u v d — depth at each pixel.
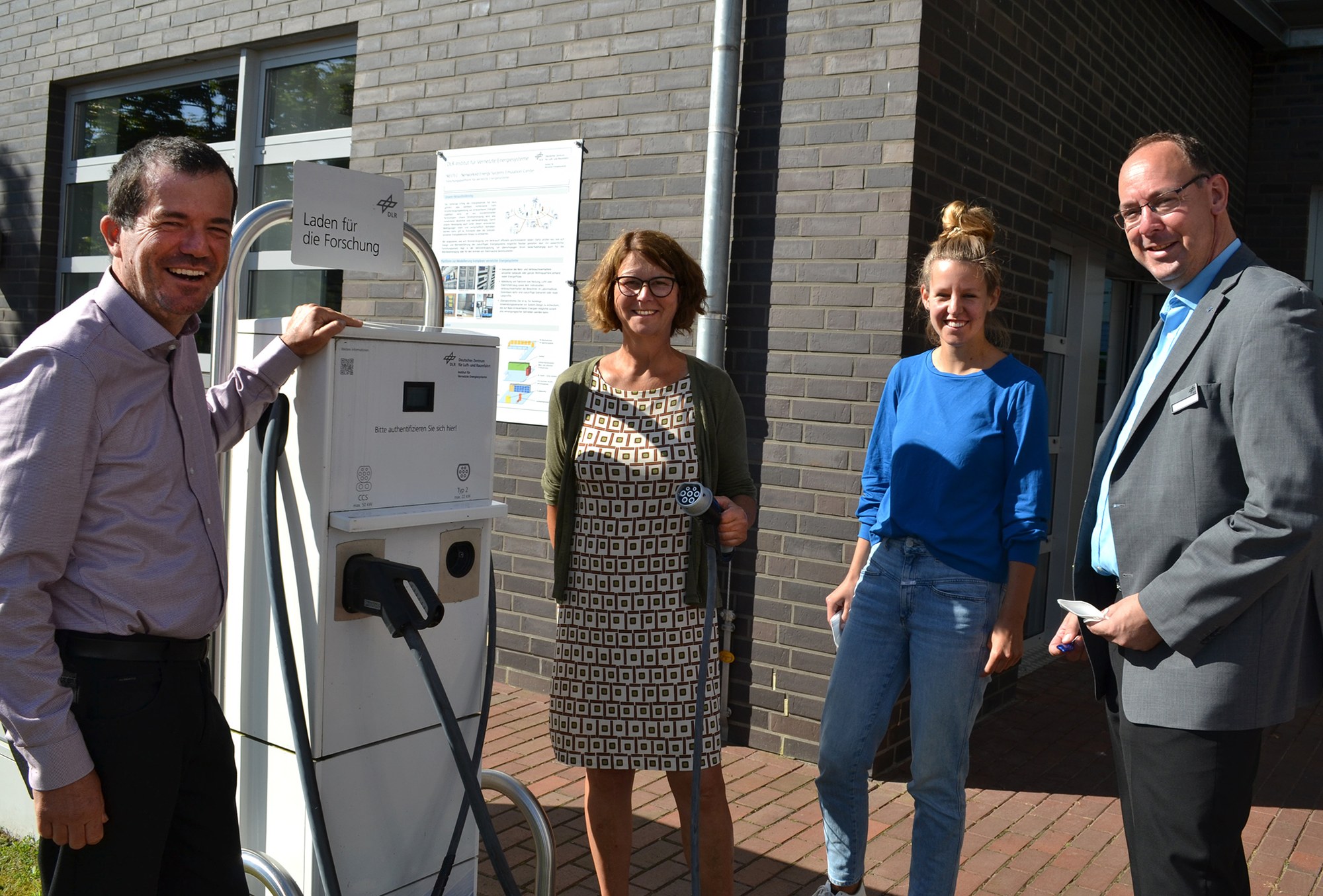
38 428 1.72
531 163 4.86
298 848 2.14
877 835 3.54
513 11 4.93
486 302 5.02
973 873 3.33
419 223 5.24
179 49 6.22
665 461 2.56
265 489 2.03
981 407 2.61
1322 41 7.27
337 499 2.09
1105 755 4.43
